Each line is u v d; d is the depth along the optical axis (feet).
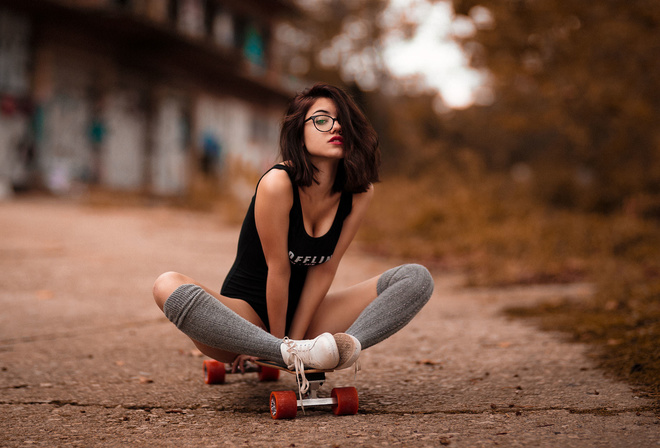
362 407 8.12
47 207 36.78
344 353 7.00
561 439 6.63
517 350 11.39
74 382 9.41
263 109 73.77
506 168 65.57
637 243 26.17
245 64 65.36
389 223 34.86
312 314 8.36
